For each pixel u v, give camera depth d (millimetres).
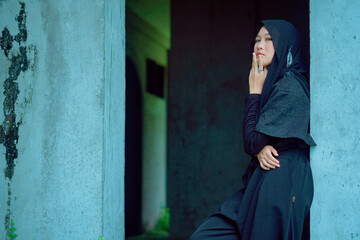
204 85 5934
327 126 2674
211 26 5934
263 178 2527
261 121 2516
